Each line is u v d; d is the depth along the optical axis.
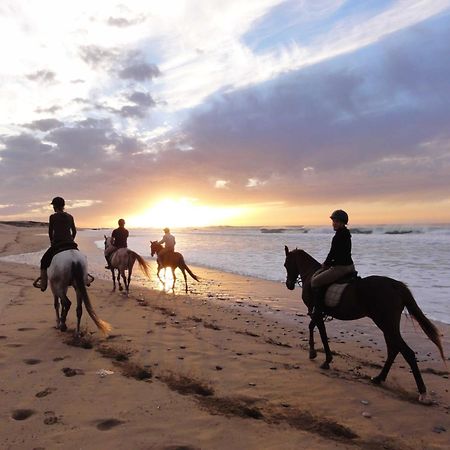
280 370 6.68
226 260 28.02
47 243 47.97
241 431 4.56
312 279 6.89
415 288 14.67
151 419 4.77
